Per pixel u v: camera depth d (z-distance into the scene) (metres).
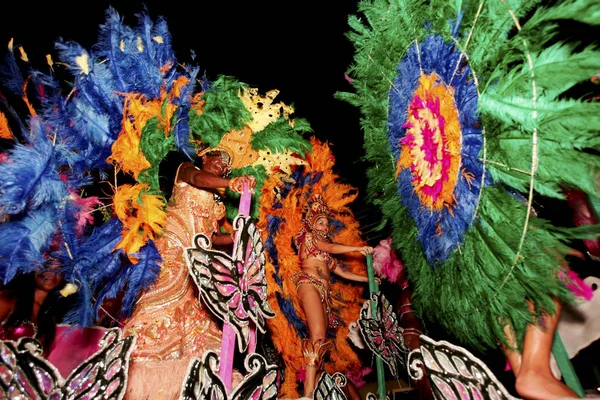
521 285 1.82
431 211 2.27
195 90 3.34
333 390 3.48
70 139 2.66
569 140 1.58
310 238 4.07
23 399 2.16
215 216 3.02
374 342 3.67
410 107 2.43
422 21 2.31
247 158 3.24
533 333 1.95
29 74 2.78
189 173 2.86
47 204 2.48
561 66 1.58
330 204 4.44
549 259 1.73
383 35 2.59
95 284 2.72
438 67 2.14
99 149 2.75
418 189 2.40
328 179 4.48
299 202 4.22
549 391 1.86
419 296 2.60
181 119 2.96
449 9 2.07
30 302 2.82
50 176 2.45
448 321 2.28
